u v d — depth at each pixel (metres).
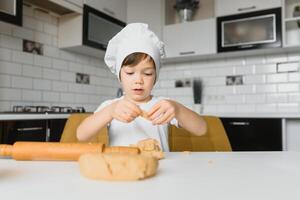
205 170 0.46
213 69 2.85
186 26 2.72
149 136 1.02
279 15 2.32
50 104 2.25
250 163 0.54
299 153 0.69
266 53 2.62
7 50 1.94
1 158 0.56
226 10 2.54
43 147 0.53
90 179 0.39
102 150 0.52
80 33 2.22
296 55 2.52
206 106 2.86
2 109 1.90
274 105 2.58
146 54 0.86
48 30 2.24
